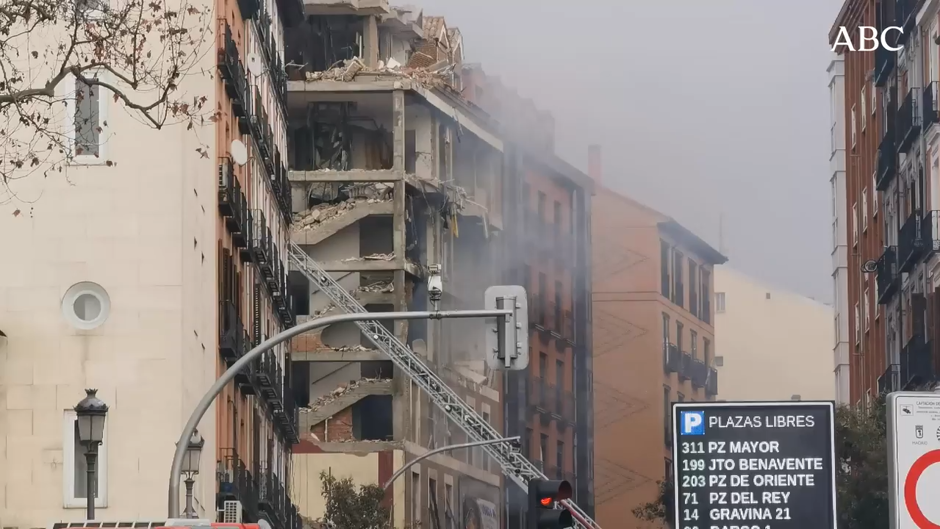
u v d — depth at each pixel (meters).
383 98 170.88
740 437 53.22
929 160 130.12
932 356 126.88
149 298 83.62
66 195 83.75
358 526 121.69
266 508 109.56
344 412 161.38
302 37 177.12
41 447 82.88
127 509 82.50
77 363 83.31
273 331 123.19
